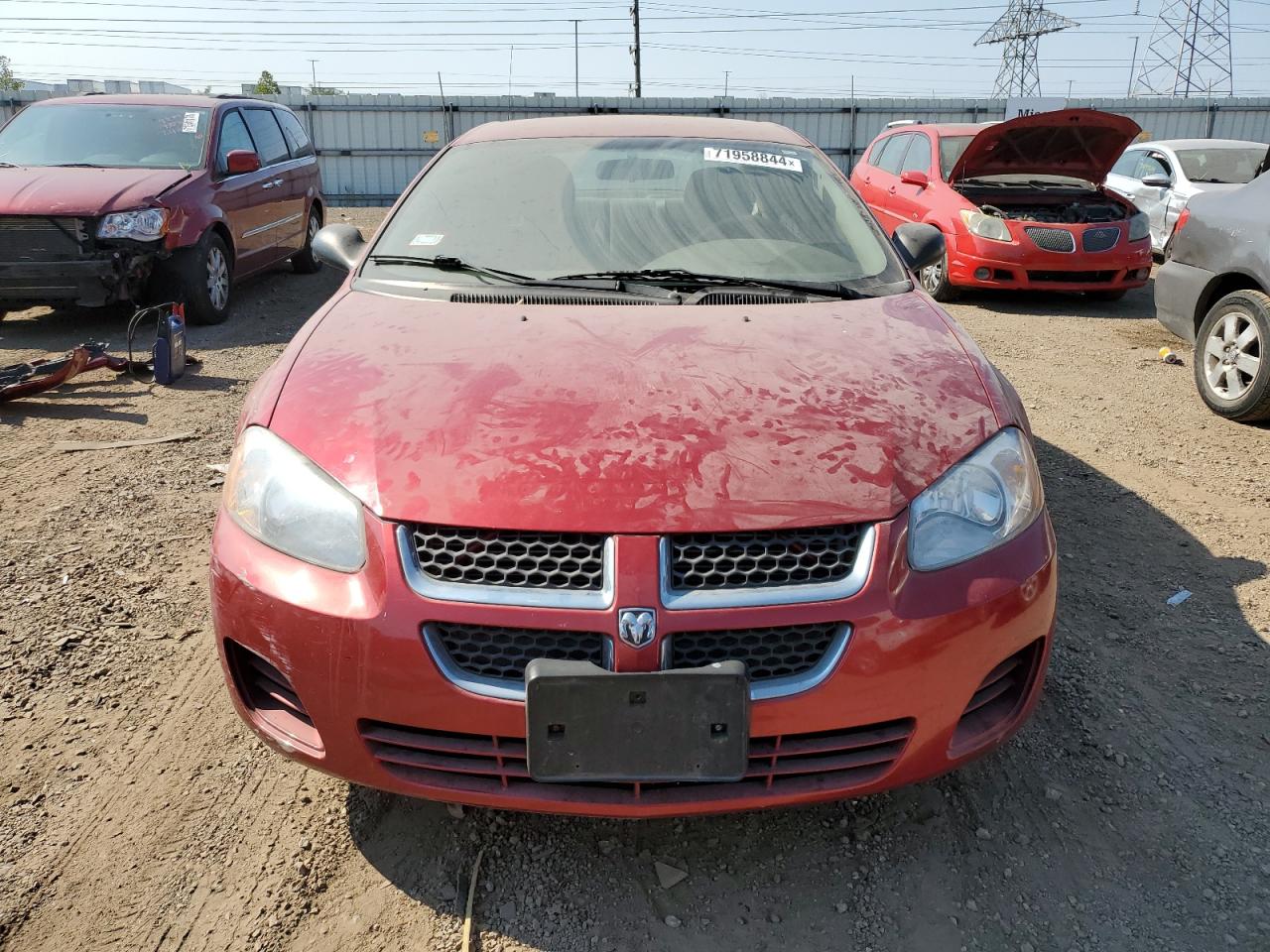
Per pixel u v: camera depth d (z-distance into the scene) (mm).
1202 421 5047
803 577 1721
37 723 2428
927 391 2066
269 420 2006
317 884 1955
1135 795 2225
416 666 1694
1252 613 3029
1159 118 21469
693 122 3463
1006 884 1973
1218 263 5102
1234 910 1901
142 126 7473
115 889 1928
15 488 3936
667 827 2115
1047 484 4121
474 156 3182
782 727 1697
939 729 1799
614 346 2184
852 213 3039
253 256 7941
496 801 1744
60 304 6555
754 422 1887
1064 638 2885
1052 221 8273
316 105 19750
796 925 1871
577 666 1608
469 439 1837
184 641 2824
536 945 1819
